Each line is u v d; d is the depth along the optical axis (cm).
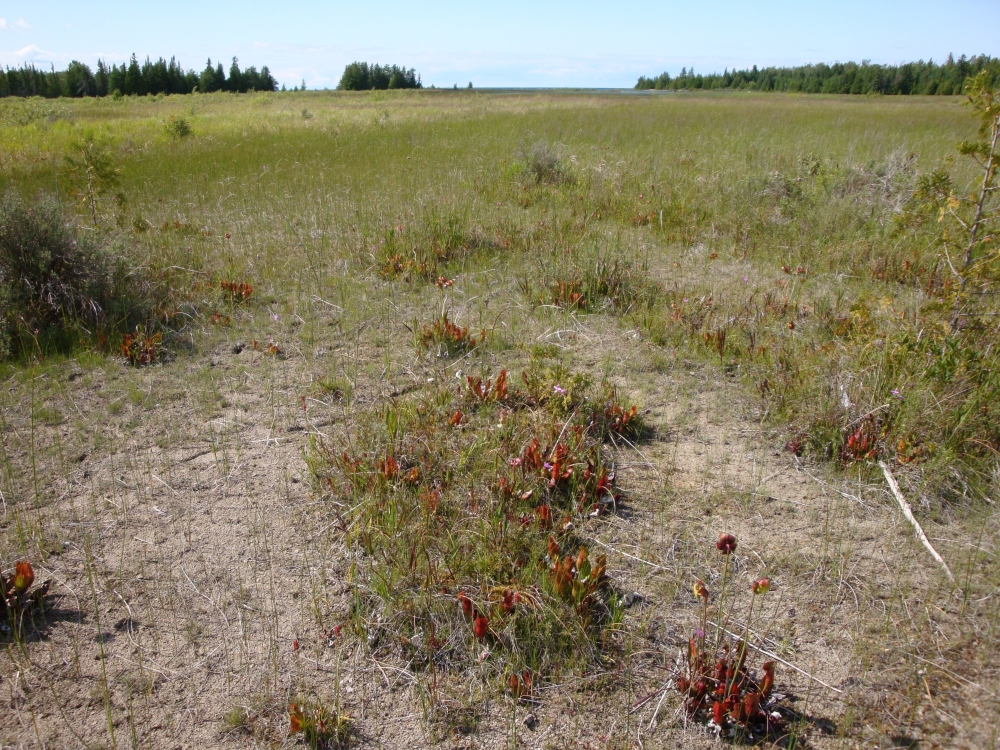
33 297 558
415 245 759
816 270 729
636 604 309
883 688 268
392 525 340
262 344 558
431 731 254
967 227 489
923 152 1418
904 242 739
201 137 1912
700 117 2419
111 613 302
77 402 467
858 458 402
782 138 1695
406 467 394
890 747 245
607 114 2622
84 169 984
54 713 258
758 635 292
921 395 413
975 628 292
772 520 361
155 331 578
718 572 326
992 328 451
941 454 385
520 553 330
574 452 399
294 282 683
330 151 1524
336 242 796
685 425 447
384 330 586
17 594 298
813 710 261
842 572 324
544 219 892
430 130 1994
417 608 300
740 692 262
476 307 633
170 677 274
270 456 414
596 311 623
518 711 262
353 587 312
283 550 339
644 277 667
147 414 457
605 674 276
